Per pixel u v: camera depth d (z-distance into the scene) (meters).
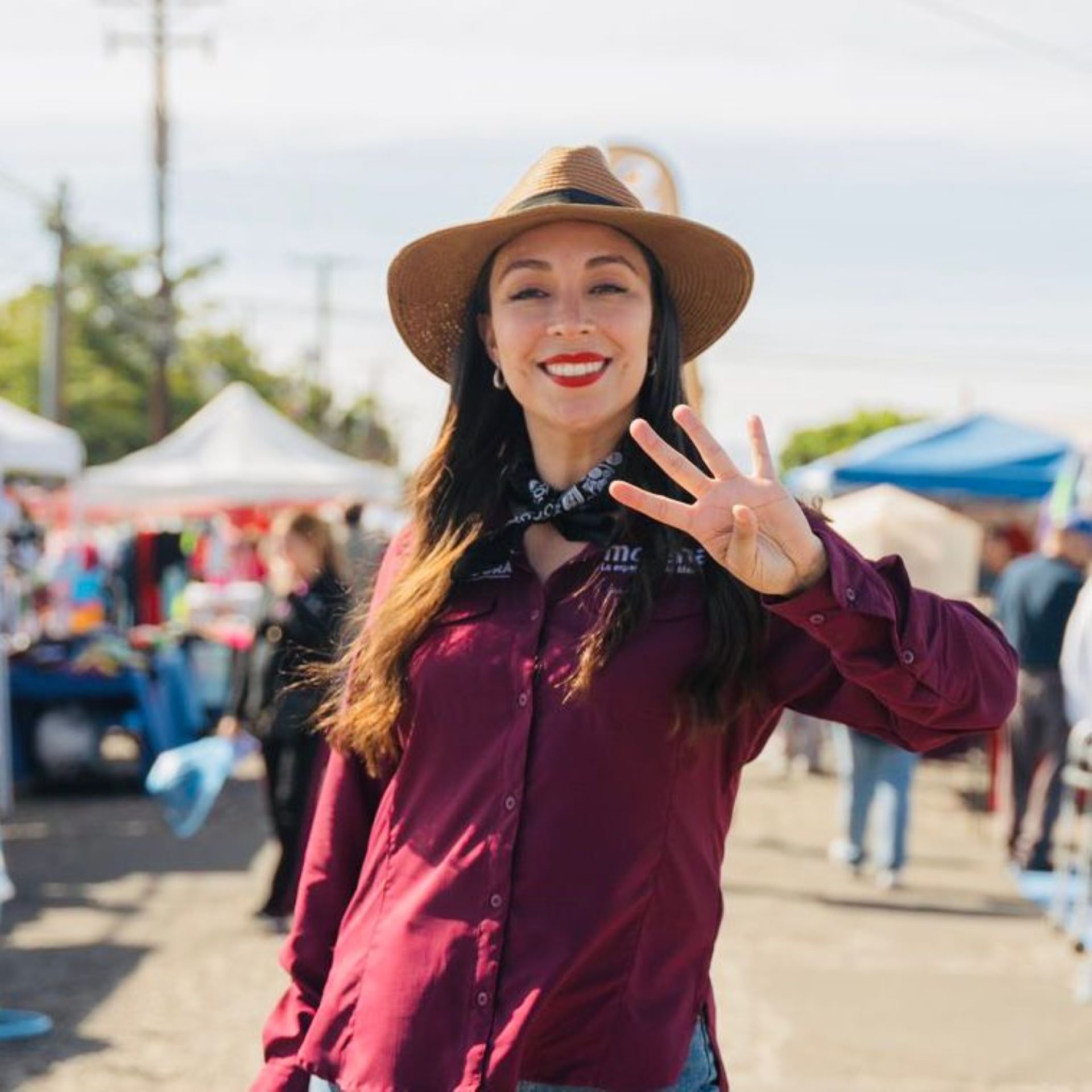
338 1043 2.12
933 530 10.90
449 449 2.35
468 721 2.12
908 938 7.18
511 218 2.22
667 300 2.34
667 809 2.06
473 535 2.21
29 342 51.28
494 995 2.03
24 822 9.98
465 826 2.10
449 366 2.61
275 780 7.01
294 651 6.15
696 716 2.04
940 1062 5.39
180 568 17.47
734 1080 5.15
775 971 6.52
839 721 2.13
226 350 57.19
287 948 2.32
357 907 2.21
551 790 2.05
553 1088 2.04
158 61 29.81
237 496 15.39
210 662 12.97
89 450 50.91
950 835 10.16
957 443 13.20
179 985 6.20
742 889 8.15
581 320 2.19
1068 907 7.80
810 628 1.92
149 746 11.18
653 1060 2.04
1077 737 6.99
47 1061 5.26
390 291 2.51
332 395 67.44
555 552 2.19
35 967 6.43
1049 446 12.95
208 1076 5.13
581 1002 2.04
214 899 7.75
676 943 2.09
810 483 13.83
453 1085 2.01
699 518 1.90
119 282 51.44
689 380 4.52
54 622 15.41
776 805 11.10
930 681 1.93
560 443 2.26
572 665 2.07
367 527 10.77
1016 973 6.59
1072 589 8.61
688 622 2.07
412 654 2.19
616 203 2.29
